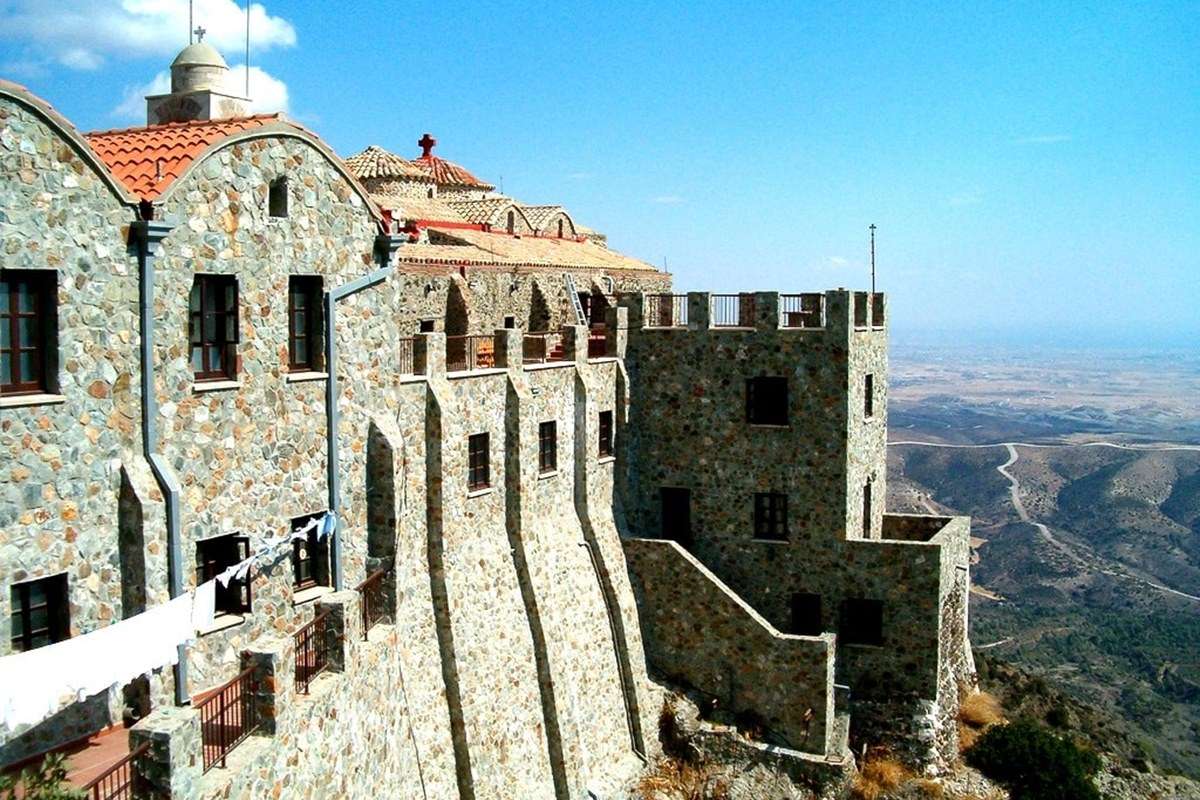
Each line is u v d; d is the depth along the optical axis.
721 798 37.00
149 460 21.53
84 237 20.11
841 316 40.69
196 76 27.73
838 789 37.41
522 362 35.34
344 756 23.20
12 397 19.17
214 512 23.30
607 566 39.28
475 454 33.34
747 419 42.34
